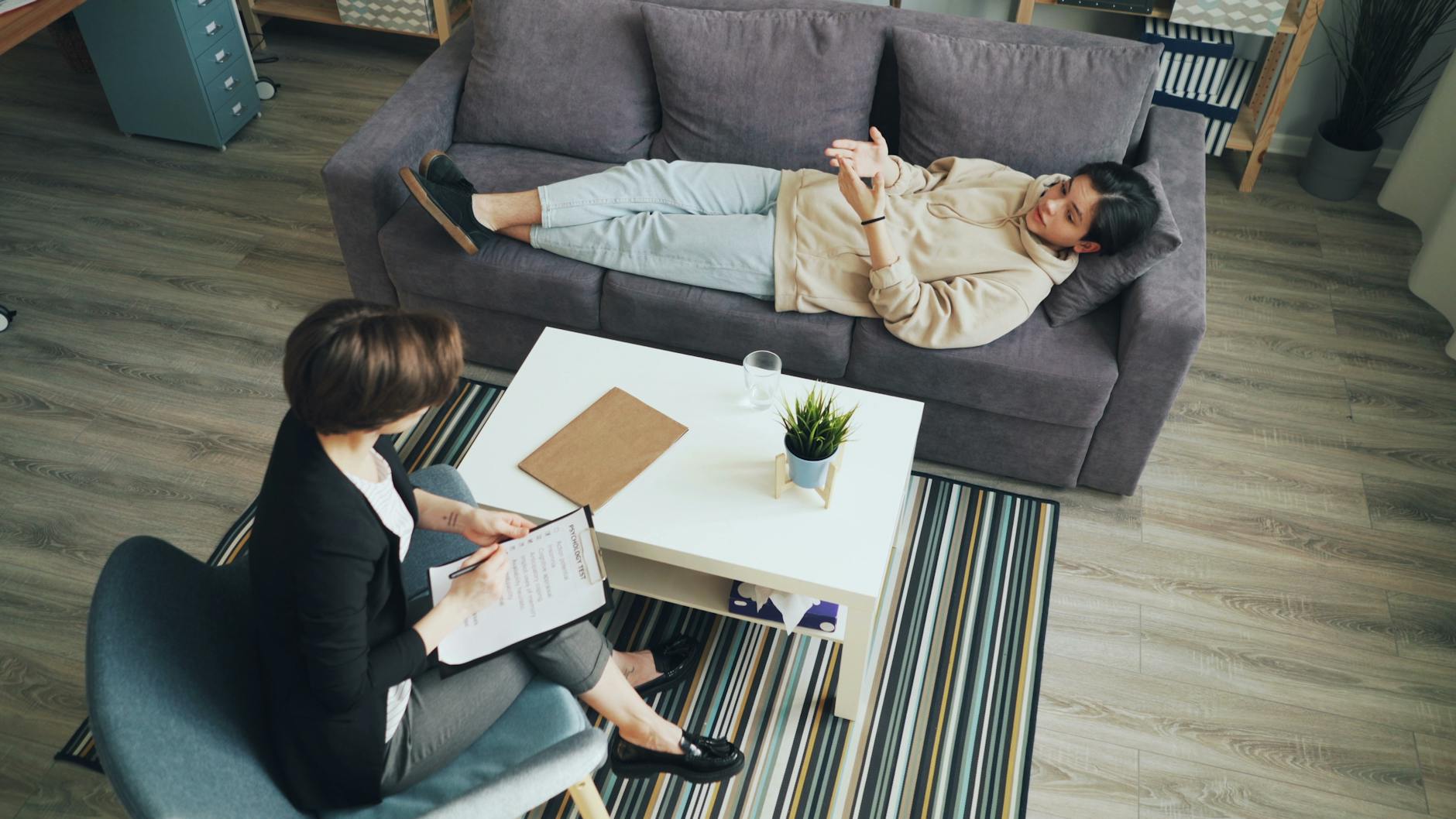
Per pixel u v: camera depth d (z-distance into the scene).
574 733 1.46
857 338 2.30
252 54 3.87
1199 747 1.98
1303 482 2.49
